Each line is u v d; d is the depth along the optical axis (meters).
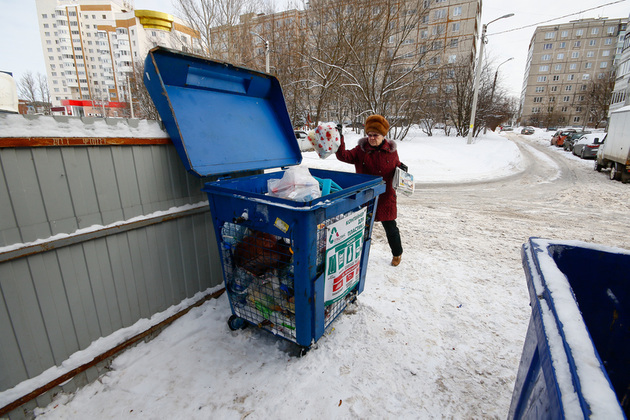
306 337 2.06
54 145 1.72
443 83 23.98
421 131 30.31
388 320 2.68
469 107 24.61
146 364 2.15
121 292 2.17
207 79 2.49
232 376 2.07
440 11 43.81
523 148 23.95
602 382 0.66
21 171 1.63
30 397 1.73
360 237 2.40
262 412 1.82
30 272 1.70
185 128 2.25
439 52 18.86
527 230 5.18
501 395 1.97
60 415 1.78
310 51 20.44
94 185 1.95
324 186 2.51
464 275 3.52
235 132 2.62
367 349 2.33
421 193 8.64
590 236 4.89
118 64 70.06
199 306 2.75
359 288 2.68
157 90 2.07
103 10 86.25
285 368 2.14
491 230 5.17
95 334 2.04
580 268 1.28
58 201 1.79
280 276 2.06
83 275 1.94
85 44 87.88
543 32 80.56
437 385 2.04
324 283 2.07
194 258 2.69
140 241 2.25
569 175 11.75
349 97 20.16
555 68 81.38
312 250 1.84
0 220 1.57
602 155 12.02
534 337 1.05
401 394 1.96
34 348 1.75
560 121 72.19
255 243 2.09
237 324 2.47
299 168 2.35
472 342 2.44
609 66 76.94
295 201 1.74
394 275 3.49
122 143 2.04
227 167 2.38
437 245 4.43
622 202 7.38
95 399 1.90
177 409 1.84
